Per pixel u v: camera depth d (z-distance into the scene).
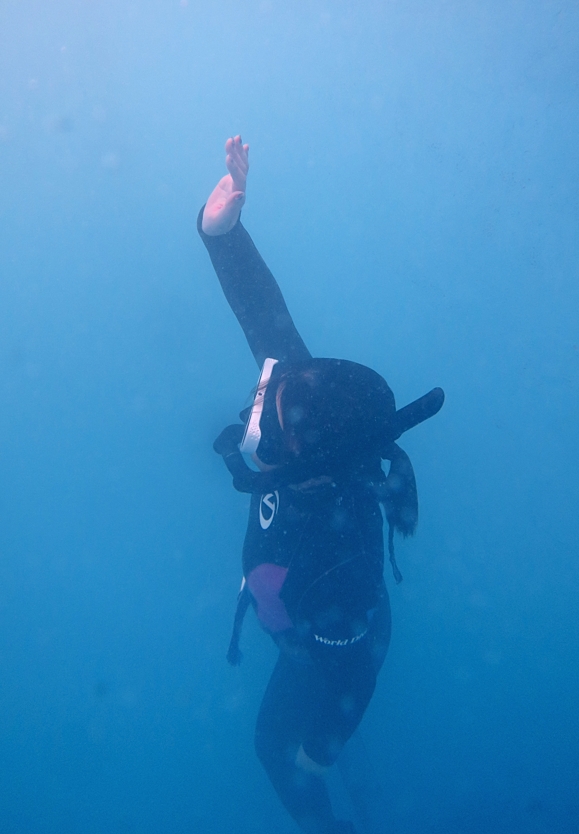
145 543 3.05
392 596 2.85
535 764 2.63
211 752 2.81
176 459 3.09
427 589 2.86
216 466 3.04
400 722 2.75
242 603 1.58
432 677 2.79
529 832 2.42
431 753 2.67
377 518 1.22
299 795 1.59
